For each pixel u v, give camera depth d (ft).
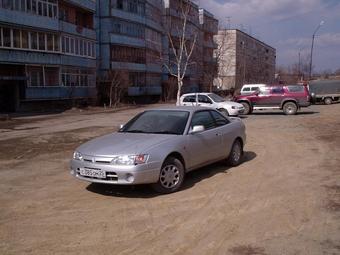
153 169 21.72
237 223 17.78
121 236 16.40
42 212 19.69
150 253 14.73
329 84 133.08
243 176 26.78
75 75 135.33
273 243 15.53
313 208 19.70
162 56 193.98
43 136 54.19
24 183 25.91
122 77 155.33
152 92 189.67
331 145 40.47
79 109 123.85
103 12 159.33
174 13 197.06
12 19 104.37
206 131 26.55
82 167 22.25
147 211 19.56
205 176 26.84
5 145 45.01
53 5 119.65
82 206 20.51
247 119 76.89
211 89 226.38
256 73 330.54
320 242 15.57
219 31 271.49
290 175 26.96
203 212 19.34
